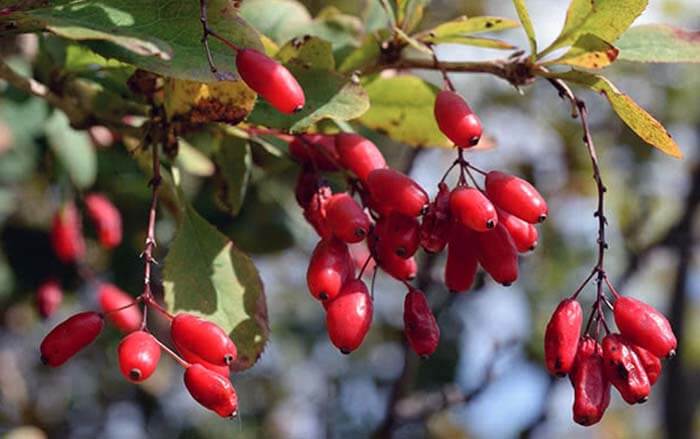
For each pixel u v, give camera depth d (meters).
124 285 0.43
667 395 0.55
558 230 0.56
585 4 0.29
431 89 0.31
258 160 0.34
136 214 0.42
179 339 0.27
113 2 0.27
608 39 0.29
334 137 0.30
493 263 0.28
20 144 0.40
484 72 0.30
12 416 0.53
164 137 0.30
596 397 0.28
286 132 0.29
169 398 0.58
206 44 0.26
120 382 0.56
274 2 0.33
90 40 0.27
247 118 0.29
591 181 0.56
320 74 0.29
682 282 0.53
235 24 0.27
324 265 0.28
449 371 0.53
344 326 0.27
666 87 0.58
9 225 0.44
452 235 0.28
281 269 0.58
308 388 0.61
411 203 0.27
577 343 0.28
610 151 0.56
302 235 0.42
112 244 0.37
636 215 0.56
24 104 0.39
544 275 0.56
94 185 0.41
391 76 0.31
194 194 0.41
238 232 0.42
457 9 0.53
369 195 0.29
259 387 0.60
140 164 0.32
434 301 0.43
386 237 0.28
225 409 0.27
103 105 0.32
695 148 0.58
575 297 0.28
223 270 0.29
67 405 0.56
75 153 0.37
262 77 0.26
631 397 0.27
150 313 0.46
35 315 0.48
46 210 0.44
